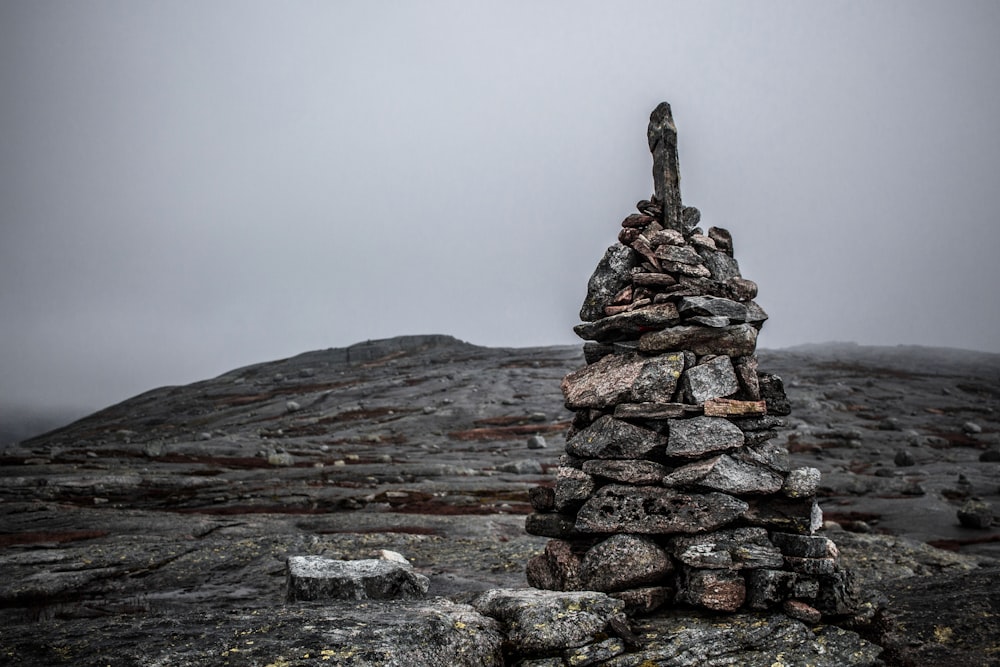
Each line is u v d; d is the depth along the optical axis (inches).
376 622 297.6
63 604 536.4
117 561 703.1
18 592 576.4
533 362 5871.1
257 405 4756.4
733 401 373.4
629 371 401.4
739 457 363.6
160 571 672.4
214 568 690.8
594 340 442.3
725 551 343.3
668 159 435.8
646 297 413.4
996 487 1697.8
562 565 384.5
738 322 399.5
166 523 1016.9
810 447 2522.1
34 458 1994.3
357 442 3058.6
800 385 4507.9
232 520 1077.8
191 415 4771.2
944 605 348.8
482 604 346.0
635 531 366.9
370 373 5964.6
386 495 1460.4
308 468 2031.3
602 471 387.5
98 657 254.4
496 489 1644.9
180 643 270.2
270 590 605.6
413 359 6692.9
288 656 258.7
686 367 389.1
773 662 297.6
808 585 335.6
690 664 294.4
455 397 4254.4
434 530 1026.1
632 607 346.3
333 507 1354.6
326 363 7199.8
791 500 361.1
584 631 312.8
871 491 1642.5
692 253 413.1
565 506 403.2
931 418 3538.4
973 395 4606.3
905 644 314.7
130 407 5679.1
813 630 324.8
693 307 381.7
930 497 1467.8
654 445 376.5
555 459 2464.3
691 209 448.8
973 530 1184.8
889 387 4665.4
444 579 682.2
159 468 1940.2
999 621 322.7
